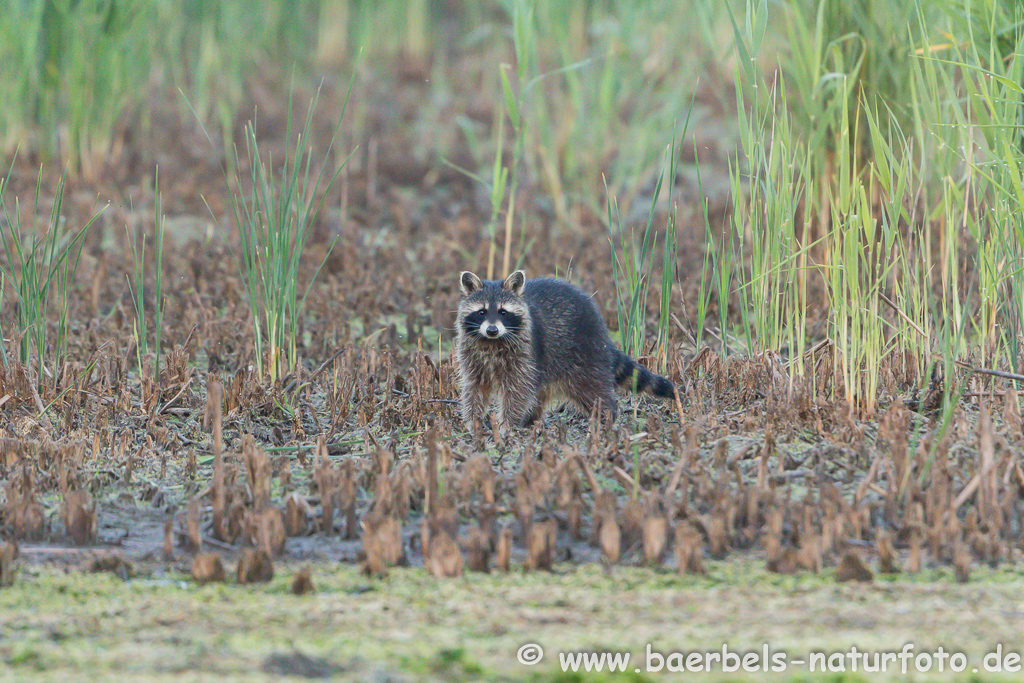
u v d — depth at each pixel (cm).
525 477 905
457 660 626
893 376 1190
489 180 2369
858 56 1502
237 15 2741
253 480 912
